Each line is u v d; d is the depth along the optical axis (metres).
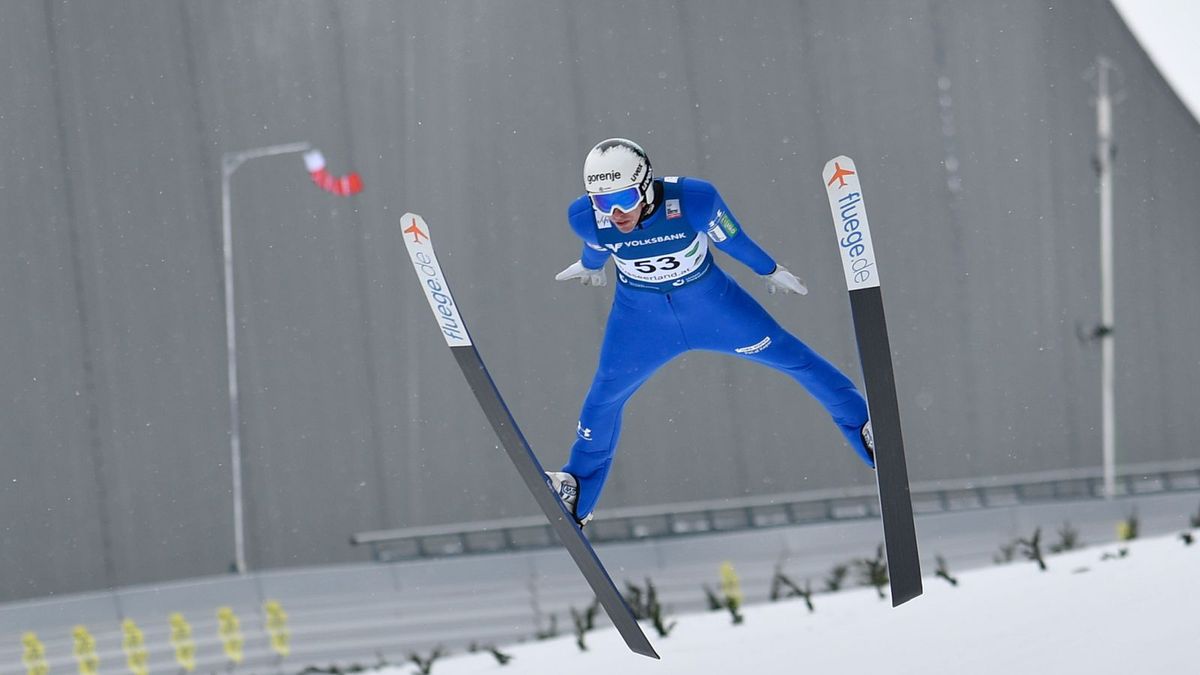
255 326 100.75
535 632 58.78
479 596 66.94
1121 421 99.75
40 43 99.38
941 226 99.56
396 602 67.69
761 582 62.72
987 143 99.25
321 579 70.75
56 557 98.94
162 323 100.81
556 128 98.69
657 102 98.00
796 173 98.00
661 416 99.75
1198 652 14.73
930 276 99.81
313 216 100.56
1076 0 98.38
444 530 80.50
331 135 100.12
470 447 99.50
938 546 67.12
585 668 24.09
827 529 68.88
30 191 99.94
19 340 100.06
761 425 99.12
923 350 99.75
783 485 98.31
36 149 99.75
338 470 100.25
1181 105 98.88
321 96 100.00
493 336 99.50
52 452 99.75
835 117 98.44
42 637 70.19
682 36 98.00
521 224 99.25
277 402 100.69
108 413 100.38
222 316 101.06
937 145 99.12
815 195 98.00
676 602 61.22
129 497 100.00
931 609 23.14
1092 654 15.91
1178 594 18.23
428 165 99.75
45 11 99.31
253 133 100.25
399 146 99.94
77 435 100.00
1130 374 99.81
